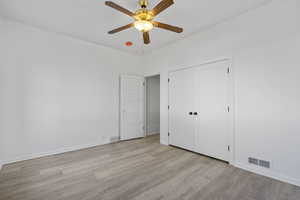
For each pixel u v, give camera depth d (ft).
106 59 12.48
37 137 9.20
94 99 11.76
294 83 6.19
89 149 10.96
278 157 6.57
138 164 8.31
